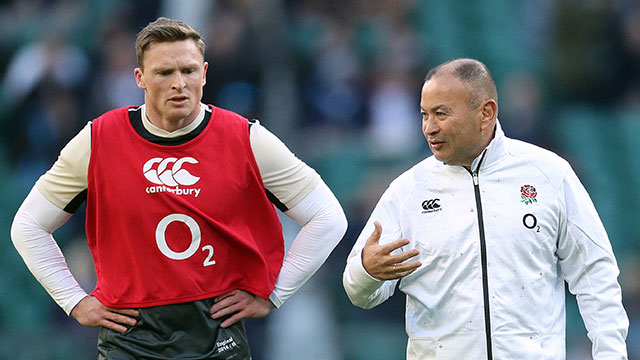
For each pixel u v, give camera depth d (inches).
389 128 1486.2
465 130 562.9
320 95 1482.5
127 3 1555.1
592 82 1720.0
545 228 567.8
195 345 567.5
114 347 574.2
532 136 1477.6
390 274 553.9
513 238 565.0
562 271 582.9
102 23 1592.0
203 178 565.9
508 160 578.6
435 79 564.7
